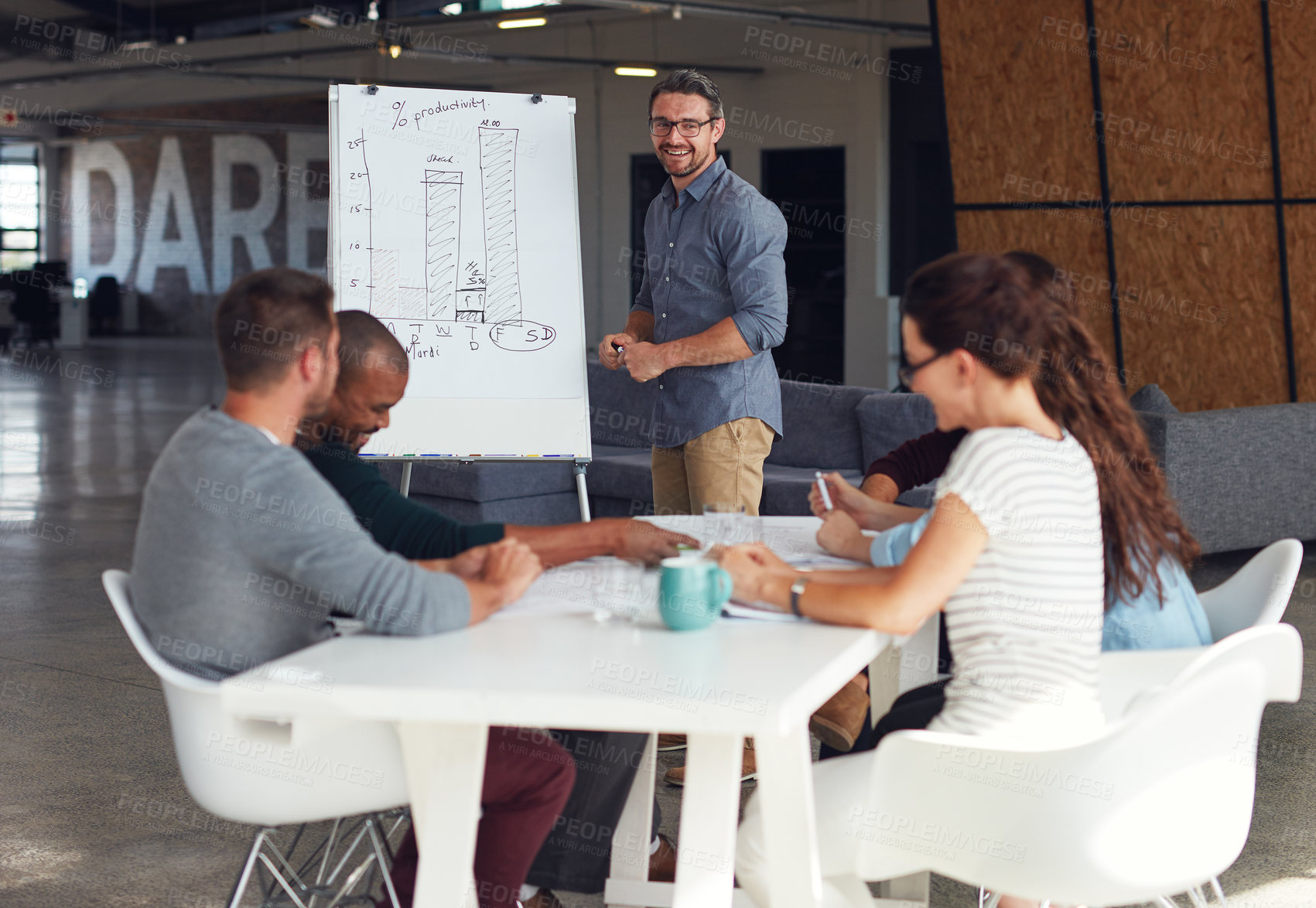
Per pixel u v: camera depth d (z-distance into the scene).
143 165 19.59
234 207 18.83
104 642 4.16
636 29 13.50
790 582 1.63
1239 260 6.68
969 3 7.26
